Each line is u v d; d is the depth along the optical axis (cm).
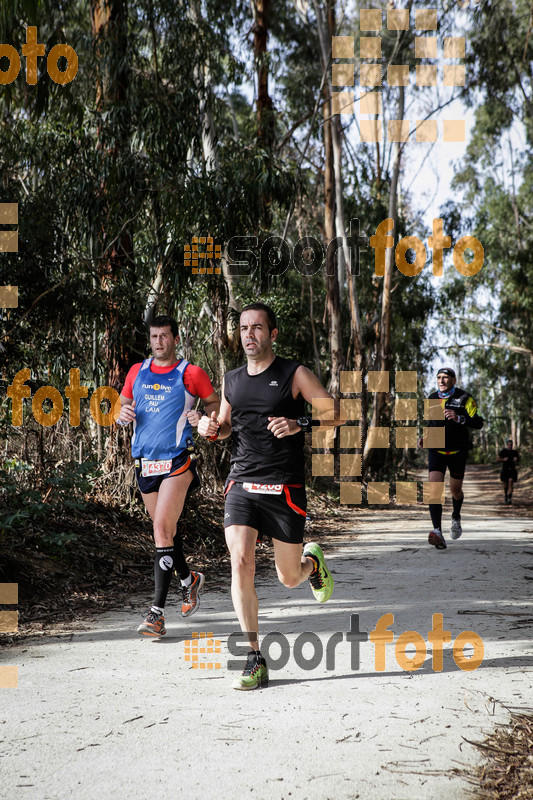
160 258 970
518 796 251
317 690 357
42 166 913
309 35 2011
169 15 1058
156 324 481
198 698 345
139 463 487
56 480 693
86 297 823
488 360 3569
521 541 966
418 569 732
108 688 360
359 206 2244
